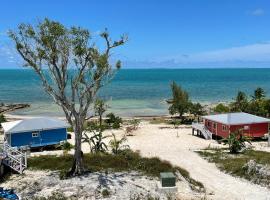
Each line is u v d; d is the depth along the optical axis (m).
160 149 47.38
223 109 78.81
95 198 24.41
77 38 26.16
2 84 197.50
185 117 79.69
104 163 31.70
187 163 38.84
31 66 26.31
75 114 27.94
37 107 102.69
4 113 90.25
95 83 27.55
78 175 28.36
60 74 26.80
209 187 29.94
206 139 55.94
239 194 28.23
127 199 24.31
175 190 25.95
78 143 28.47
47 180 27.05
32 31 25.72
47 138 48.00
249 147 48.47
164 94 142.38
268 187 30.33
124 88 172.88
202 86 188.75
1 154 31.66
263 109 72.25
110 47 27.36
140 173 29.48
